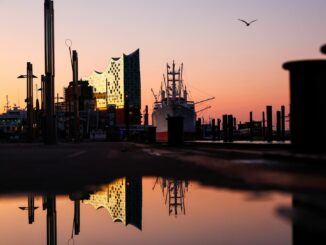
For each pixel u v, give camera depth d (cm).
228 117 9781
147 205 848
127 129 11344
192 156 2138
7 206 852
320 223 445
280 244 458
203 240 553
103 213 797
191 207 739
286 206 555
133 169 1548
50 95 6762
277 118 10131
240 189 811
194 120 13750
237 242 518
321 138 1244
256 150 2441
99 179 1249
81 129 14175
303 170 936
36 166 1780
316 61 1245
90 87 18575
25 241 629
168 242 573
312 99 1245
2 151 3788
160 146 4650
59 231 680
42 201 905
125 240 612
